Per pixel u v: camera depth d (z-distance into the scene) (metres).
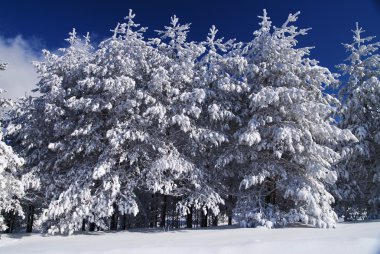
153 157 17.28
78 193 14.92
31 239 14.23
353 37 21.80
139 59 17.55
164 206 21.30
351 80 21.25
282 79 16.62
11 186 14.21
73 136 17.14
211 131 16.53
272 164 15.87
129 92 16.36
